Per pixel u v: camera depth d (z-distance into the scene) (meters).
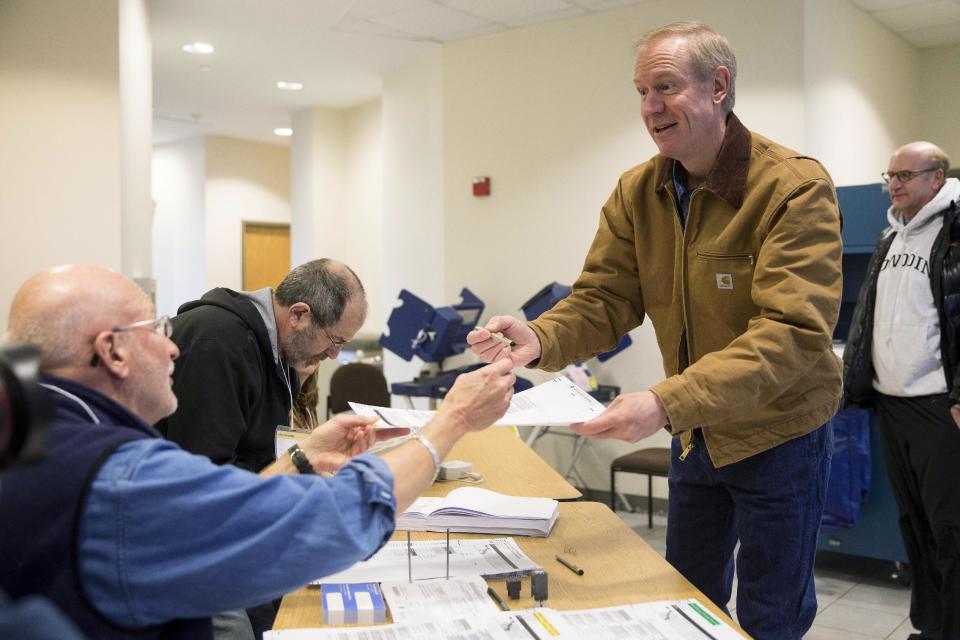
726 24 4.57
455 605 1.25
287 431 1.91
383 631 1.15
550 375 5.04
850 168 4.47
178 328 1.93
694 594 1.32
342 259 7.89
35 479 0.90
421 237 6.04
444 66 5.67
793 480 1.58
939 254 2.87
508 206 5.41
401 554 1.51
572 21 5.11
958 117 5.58
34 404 0.60
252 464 2.11
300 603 1.29
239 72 6.54
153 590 0.91
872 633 3.08
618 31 4.93
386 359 6.70
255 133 8.99
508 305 5.43
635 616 1.20
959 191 2.93
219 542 0.93
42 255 3.76
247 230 9.40
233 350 1.93
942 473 2.86
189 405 1.87
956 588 2.81
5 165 3.71
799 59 4.38
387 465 1.09
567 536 1.65
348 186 7.87
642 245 1.75
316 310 2.04
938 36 5.34
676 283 1.68
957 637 2.81
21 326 1.00
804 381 1.54
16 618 0.53
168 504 0.92
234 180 9.30
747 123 4.54
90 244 3.85
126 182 4.12
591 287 1.85
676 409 1.32
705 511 1.75
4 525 0.89
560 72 5.17
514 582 1.30
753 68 4.50
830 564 3.90
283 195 9.69
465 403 1.21
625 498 4.96
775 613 1.60
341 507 1.01
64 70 3.79
